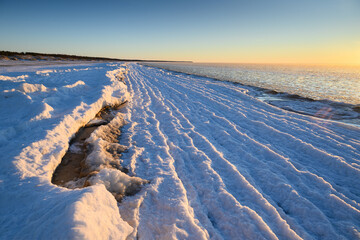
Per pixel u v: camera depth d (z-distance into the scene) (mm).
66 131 4652
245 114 8703
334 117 9477
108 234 2070
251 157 4832
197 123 7301
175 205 3035
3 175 2773
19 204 2320
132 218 2717
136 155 4617
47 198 2359
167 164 4312
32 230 1901
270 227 2832
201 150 5125
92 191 2338
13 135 3971
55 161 3615
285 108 11164
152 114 8195
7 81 8406
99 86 9391
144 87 15539
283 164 4598
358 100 14820
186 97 12016
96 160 3857
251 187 3643
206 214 3031
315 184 3891
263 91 16969
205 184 3705
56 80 10570
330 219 3082
